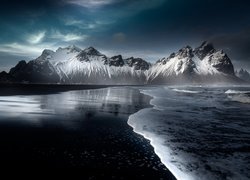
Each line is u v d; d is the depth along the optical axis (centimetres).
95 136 2425
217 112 4425
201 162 1730
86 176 1455
